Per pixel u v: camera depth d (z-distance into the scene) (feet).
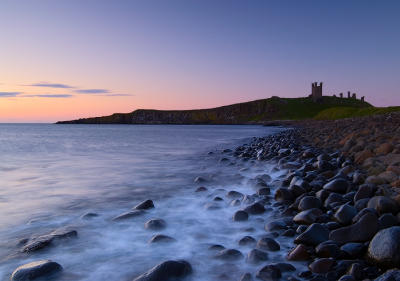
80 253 13.80
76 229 16.88
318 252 12.92
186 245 14.78
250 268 12.38
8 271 12.12
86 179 33.99
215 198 22.61
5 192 27.17
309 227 14.66
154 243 14.82
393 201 15.81
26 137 154.61
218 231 16.65
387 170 23.80
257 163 43.24
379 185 20.94
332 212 17.31
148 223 17.19
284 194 21.70
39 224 17.90
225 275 11.84
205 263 12.83
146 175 36.60
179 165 46.06
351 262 11.87
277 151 52.80
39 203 23.00
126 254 13.75
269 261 12.79
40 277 11.40
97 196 25.32
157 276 11.13
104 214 19.92
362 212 15.34
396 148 33.09
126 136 163.53
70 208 21.53
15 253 13.73
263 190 24.20
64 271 12.09
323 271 11.55
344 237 13.67
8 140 126.00
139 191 27.12
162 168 42.80
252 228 16.75
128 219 18.47
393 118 112.98
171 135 171.42
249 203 21.03
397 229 11.89
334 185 21.97
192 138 137.49
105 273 12.04
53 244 14.40
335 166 31.19
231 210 20.36
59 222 18.28
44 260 12.35
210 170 40.09
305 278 11.30
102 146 91.09
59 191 27.50
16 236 15.93
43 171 40.65
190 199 23.76
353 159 34.27
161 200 23.50
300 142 70.90
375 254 11.67
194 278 11.60
